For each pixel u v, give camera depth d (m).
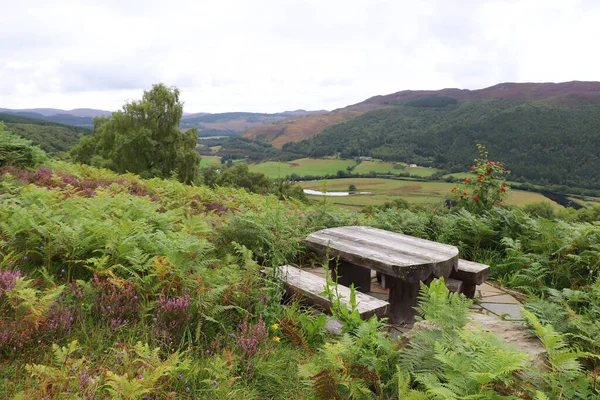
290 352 3.51
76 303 3.52
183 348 3.25
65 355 2.62
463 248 7.41
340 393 2.64
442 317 3.00
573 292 4.35
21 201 6.11
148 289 3.79
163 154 49.59
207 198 10.45
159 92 50.97
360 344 3.16
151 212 6.45
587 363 3.01
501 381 2.40
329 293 4.28
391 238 5.75
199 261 4.38
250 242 5.71
